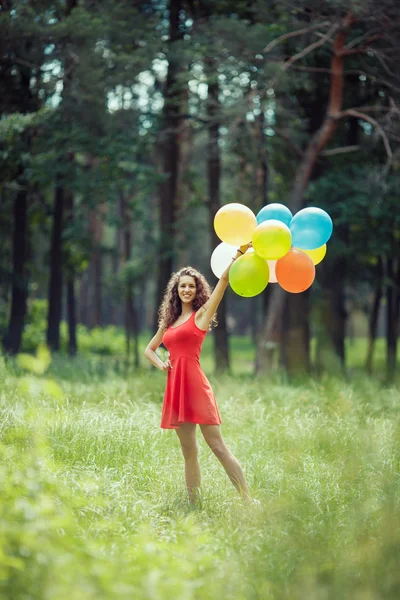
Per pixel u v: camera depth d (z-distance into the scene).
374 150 18.67
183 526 4.39
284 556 3.90
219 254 5.88
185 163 20.97
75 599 2.99
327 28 15.85
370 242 18.34
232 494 5.43
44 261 22.27
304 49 16.34
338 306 19.17
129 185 16.11
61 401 7.40
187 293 5.44
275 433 7.37
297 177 16.45
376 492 5.25
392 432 6.93
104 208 26.22
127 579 3.38
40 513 3.63
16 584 3.10
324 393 9.57
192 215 21.55
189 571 3.65
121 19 15.36
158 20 16.67
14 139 14.73
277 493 5.34
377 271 21.66
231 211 5.65
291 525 4.38
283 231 5.35
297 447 6.74
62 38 14.32
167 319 5.53
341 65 15.94
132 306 22.78
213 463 6.33
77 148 15.23
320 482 5.66
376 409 8.70
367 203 16.36
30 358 3.66
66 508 4.08
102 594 3.12
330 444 6.76
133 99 17.14
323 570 3.60
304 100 18.48
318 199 16.95
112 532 4.16
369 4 14.40
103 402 7.90
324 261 18.39
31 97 15.77
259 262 5.46
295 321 17.55
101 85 14.62
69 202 20.98
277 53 15.91
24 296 17.62
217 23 15.31
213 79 15.31
